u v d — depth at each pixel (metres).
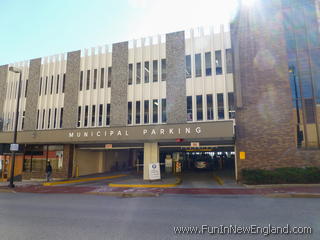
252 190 12.56
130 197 11.48
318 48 15.86
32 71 23.11
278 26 16.44
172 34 18.86
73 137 18.97
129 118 19.16
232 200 9.99
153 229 5.95
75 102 20.80
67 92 21.27
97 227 6.16
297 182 13.53
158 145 19.08
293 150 14.95
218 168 29.25
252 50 16.58
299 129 15.34
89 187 15.48
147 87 19.05
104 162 26.89
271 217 6.99
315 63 15.77
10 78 24.00
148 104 18.75
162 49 19.14
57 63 22.47
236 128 16.03
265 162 15.27
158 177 16.80
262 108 15.82
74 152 21.89
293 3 16.67
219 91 17.08
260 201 9.63
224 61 17.19
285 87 15.66
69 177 20.98
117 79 19.83
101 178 21.23
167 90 18.22
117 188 14.51
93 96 20.61
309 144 15.05
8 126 22.97
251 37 16.75
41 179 21.53
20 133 20.89
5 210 8.59
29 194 13.31
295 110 15.59
